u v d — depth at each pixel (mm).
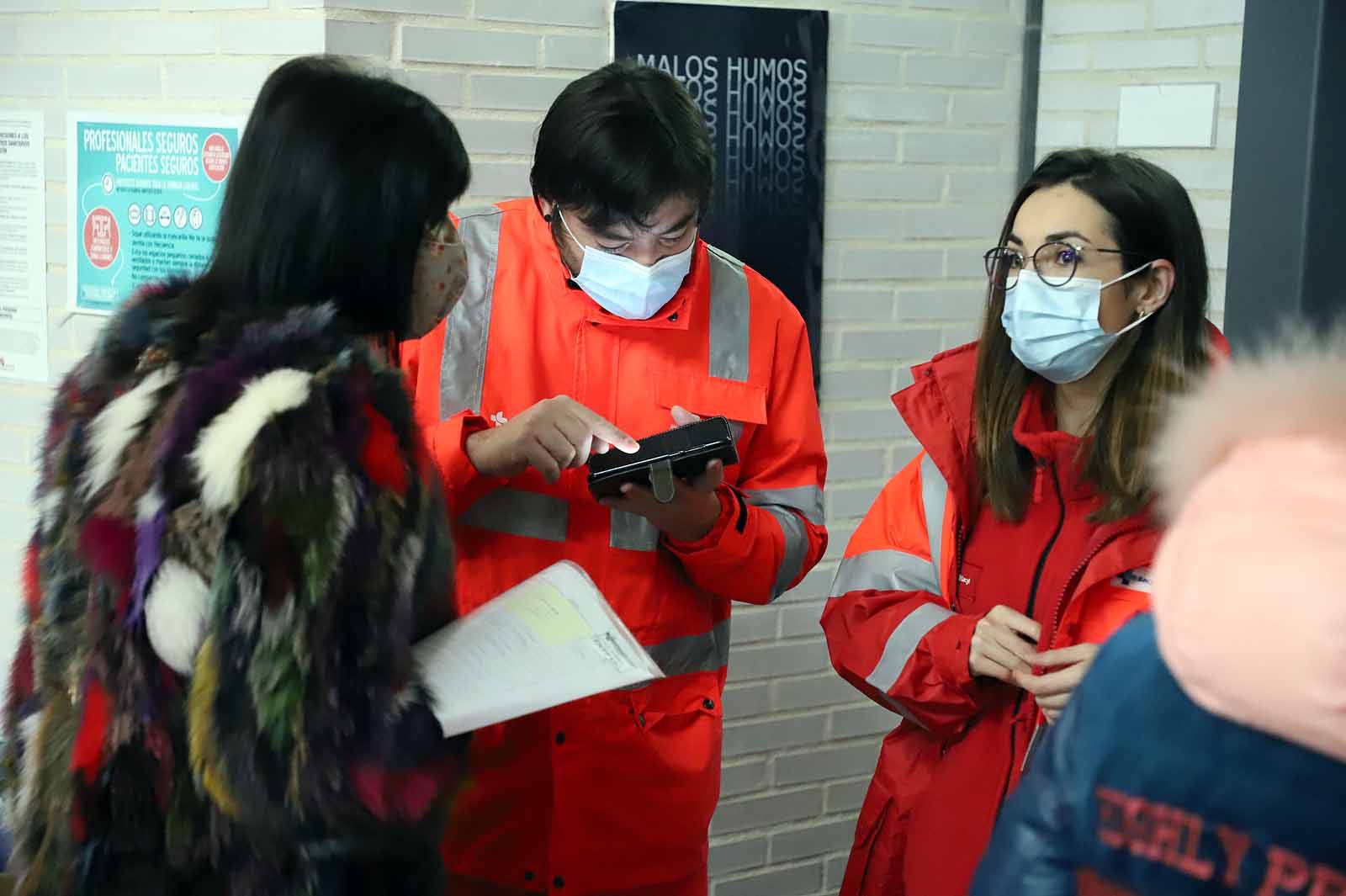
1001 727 1675
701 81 2666
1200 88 2732
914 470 1880
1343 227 2379
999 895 790
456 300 1463
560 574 1476
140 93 2623
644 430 1831
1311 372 663
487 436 1689
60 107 2762
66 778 1197
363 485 1131
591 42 2557
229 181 1268
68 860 1188
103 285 2750
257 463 1109
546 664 1265
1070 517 1673
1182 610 655
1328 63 2309
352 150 1227
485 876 1815
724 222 2744
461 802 1610
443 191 1301
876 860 1823
